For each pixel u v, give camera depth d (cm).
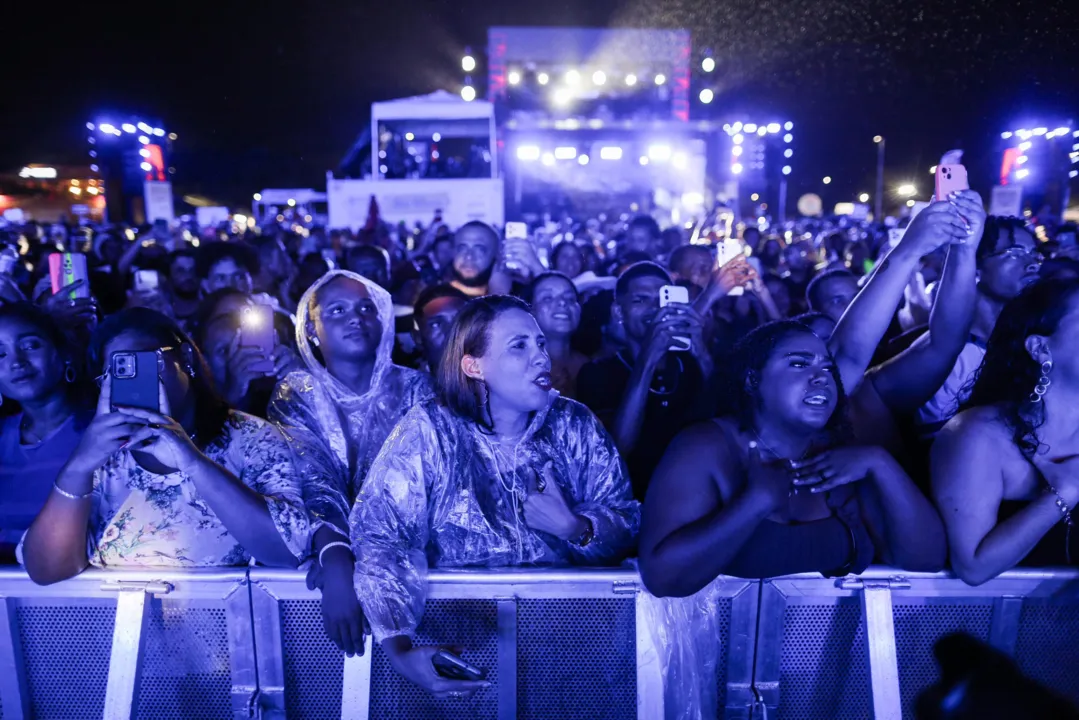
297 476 228
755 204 2773
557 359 418
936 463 215
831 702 221
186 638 217
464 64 2447
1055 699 112
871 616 207
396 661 192
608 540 217
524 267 583
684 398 351
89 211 2905
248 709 215
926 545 202
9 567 214
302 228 2133
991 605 216
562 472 224
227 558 220
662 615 209
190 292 636
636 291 380
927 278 540
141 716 221
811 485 202
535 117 2439
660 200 2502
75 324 353
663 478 207
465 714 218
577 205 2519
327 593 200
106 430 192
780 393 200
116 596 212
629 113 2467
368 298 285
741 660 215
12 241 920
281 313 420
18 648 218
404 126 1934
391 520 205
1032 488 210
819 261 1344
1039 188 1120
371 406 282
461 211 1877
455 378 212
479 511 213
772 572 206
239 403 361
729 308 563
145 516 216
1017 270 327
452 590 210
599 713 218
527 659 215
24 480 250
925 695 118
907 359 267
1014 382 213
